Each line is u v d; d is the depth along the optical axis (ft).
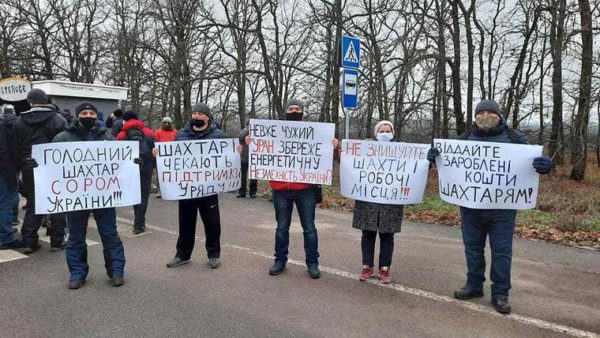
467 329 13.29
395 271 18.49
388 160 17.02
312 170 17.67
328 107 56.65
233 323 13.38
